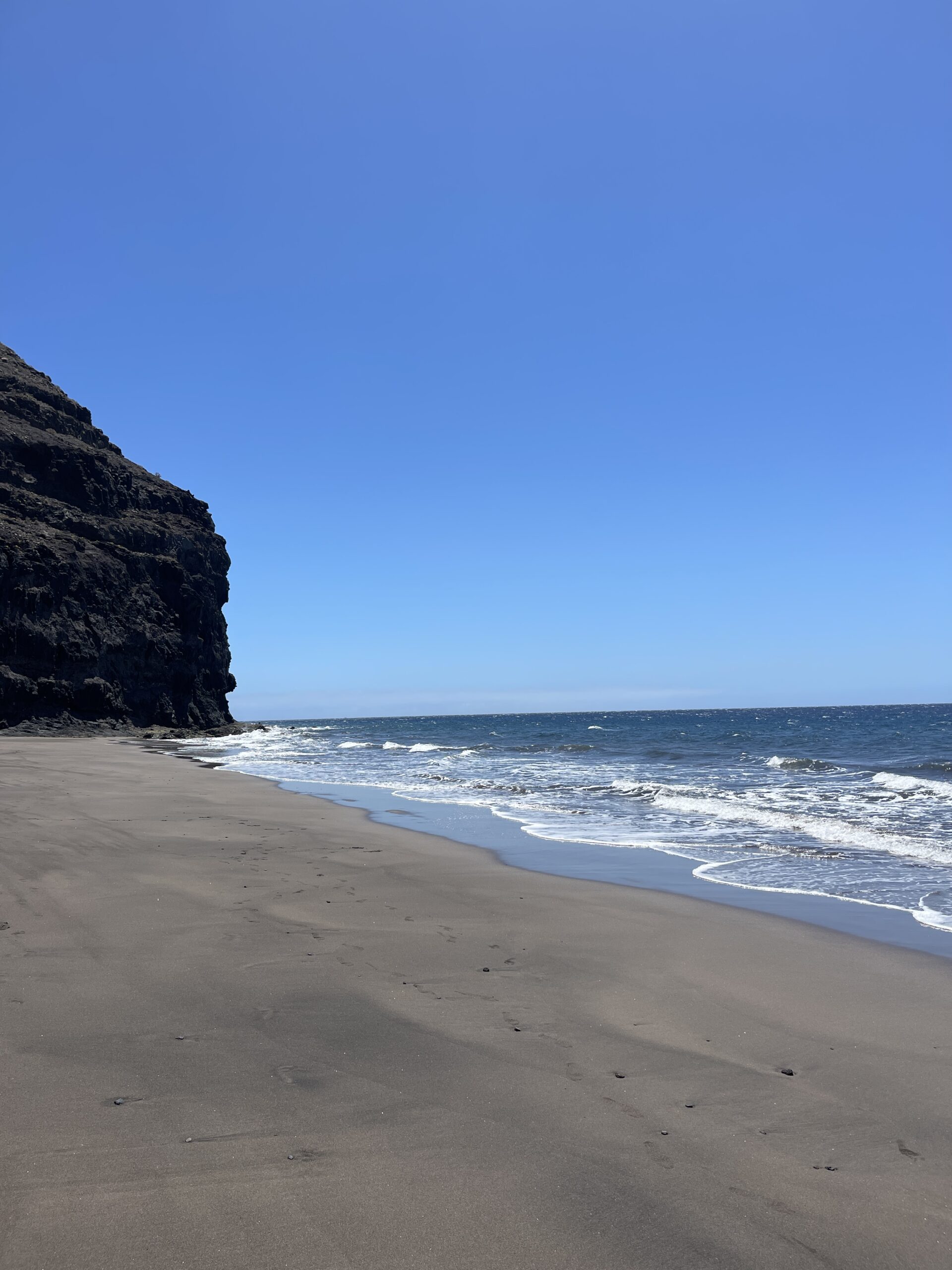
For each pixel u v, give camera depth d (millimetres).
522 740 58250
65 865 10117
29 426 59938
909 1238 3232
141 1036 4988
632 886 10234
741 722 100938
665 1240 3166
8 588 47938
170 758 33969
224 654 68250
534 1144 3850
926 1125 4184
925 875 10906
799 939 7805
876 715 127875
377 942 7344
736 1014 5805
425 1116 4090
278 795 19844
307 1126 3938
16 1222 3092
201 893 8914
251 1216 3189
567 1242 3127
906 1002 6059
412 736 68562
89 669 52094
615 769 30062
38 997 5609
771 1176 3662
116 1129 3822
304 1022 5324
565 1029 5426
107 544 56094
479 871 11109
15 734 47062
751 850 12812
